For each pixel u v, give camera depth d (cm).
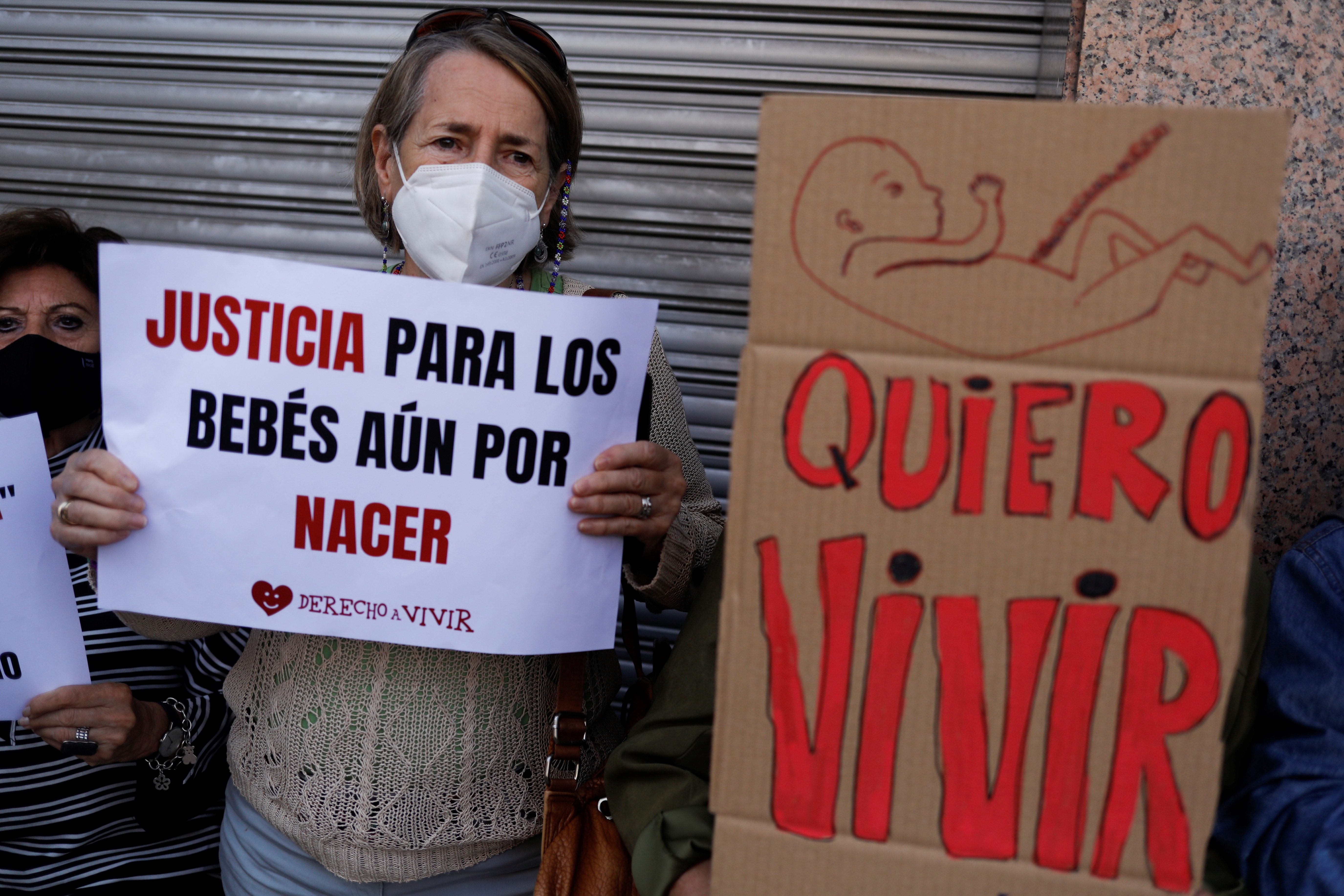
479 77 128
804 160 77
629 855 121
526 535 115
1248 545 74
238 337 112
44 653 138
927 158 76
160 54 220
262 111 219
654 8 206
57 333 154
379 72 214
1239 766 110
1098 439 76
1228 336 74
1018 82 196
